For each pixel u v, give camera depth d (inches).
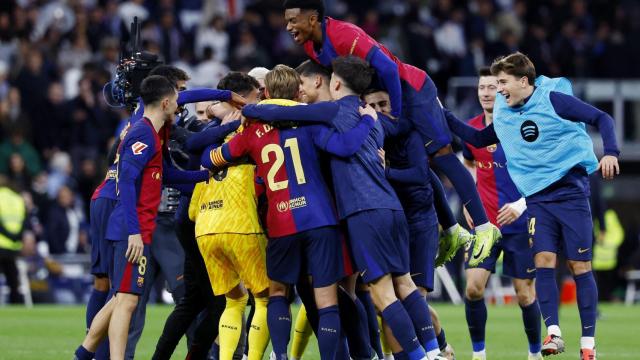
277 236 967.6
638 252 2497.5
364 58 1011.3
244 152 987.9
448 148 1062.4
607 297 2418.8
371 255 953.5
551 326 1134.4
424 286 1053.8
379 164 978.7
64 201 2236.7
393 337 999.6
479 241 1066.1
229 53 2758.4
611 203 2738.7
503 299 2332.7
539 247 1144.2
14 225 2081.7
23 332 1493.6
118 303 991.0
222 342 1014.4
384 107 1049.5
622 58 2888.8
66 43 2672.2
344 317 1007.0
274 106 969.5
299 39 1035.3
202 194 1026.1
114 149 1104.2
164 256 1135.6
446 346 1135.6
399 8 3088.1
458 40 2928.2
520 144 1143.0
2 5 2723.9
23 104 2477.9
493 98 1259.8
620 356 1257.4
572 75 2886.3
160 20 2706.7
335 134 954.7
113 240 1007.0
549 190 1147.3
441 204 1101.1
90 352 1006.4
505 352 1302.9
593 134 2726.4
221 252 1007.0
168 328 1046.4
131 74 1119.0
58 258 2201.0
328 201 970.7
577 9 3080.7
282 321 970.7
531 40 2849.4
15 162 2285.9
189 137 1043.3
